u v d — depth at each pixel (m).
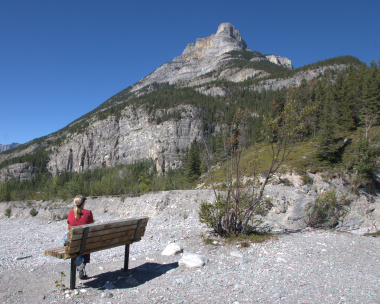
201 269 7.27
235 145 11.62
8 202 39.19
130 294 5.51
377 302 4.93
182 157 129.38
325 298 5.14
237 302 4.92
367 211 21.67
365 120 42.22
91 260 9.17
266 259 8.12
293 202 18.61
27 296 5.62
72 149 176.25
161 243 11.70
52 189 41.94
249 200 11.30
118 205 27.22
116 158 162.75
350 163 24.45
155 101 174.88
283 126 11.09
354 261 8.20
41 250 12.88
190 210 20.09
